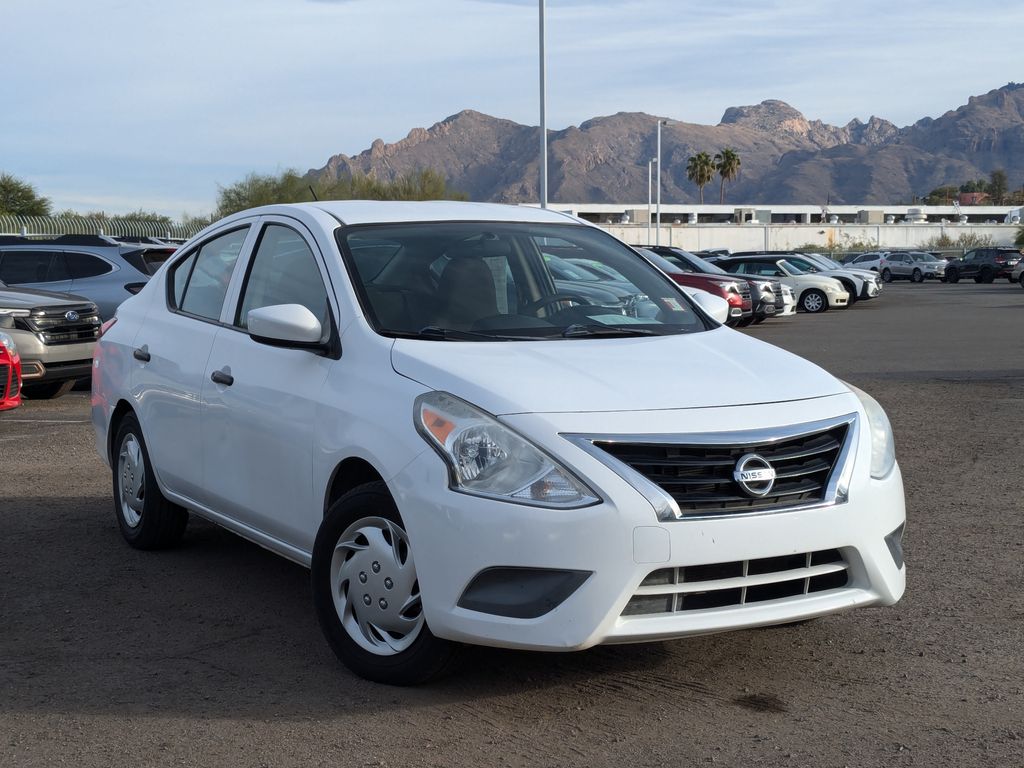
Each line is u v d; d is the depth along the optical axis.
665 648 4.33
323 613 4.11
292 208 5.05
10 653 4.34
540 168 26.98
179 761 3.35
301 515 4.36
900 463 8.22
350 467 4.13
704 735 3.53
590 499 3.48
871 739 3.50
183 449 5.26
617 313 4.73
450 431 3.67
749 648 4.34
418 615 3.81
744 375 4.04
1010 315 27.66
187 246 5.84
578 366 3.97
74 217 35.31
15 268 14.84
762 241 94.44
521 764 3.32
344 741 3.48
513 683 3.97
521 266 4.83
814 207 121.56
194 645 4.42
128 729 3.59
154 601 5.02
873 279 34.84
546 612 3.49
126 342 5.91
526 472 3.53
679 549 3.48
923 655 4.27
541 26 26.53
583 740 3.49
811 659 4.22
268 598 5.06
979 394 12.05
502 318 4.47
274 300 4.88
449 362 3.95
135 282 14.94
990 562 5.58
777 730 3.57
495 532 3.51
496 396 3.70
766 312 24.30
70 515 6.71
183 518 5.80
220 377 4.88
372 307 4.35
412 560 3.79
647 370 3.98
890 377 13.81
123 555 5.81
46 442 9.43
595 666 4.13
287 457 4.39
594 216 105.38
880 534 3.84
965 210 129.75
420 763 3.33
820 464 3.79
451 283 4.57
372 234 4.75
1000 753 3.39
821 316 28.77
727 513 3.56
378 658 3.93
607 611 3.45
